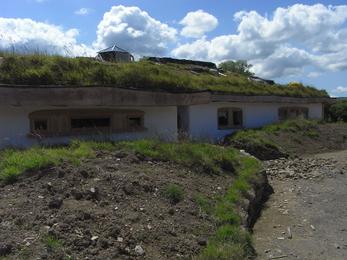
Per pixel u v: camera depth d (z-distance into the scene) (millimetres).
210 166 10289
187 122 16906
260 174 11359
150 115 13742
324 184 12766
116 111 12781
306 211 10055
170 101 13703
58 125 11688
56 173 7633
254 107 20844
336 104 30516
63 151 8938
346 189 12133
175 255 6227
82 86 11531
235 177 10539
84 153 9016
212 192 8961
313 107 25922
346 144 21641
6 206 6422
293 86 24766
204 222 7430
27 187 7148
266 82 25031
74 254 5586
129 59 18156
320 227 8938
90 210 6652
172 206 7660
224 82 19766
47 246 5562
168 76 14508
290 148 18781
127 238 6246
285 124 21031
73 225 6156
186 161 10047
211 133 18109
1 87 10461
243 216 8180
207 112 18000
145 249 6152
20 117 11172
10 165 7844
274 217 9641
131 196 7539
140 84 13227
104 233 6199
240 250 6719
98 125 12508
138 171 8633
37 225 6004
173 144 10781
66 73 11922
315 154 19078
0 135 10875
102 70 12594
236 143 17266
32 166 7711
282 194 11664
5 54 11844
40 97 10953
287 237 8312
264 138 18438
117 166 8672
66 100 11312
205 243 6723
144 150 9898
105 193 7371
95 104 11766
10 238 5625
